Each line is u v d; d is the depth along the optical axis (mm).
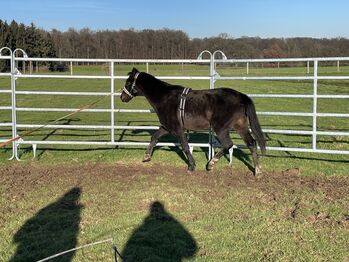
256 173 8234
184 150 8383
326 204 6633
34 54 79312
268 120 17000
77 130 14031
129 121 16688
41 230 5695
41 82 40188
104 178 8172
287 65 63688
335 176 8359
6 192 7332
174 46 79250
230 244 5250
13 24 78312
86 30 84562
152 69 48281
